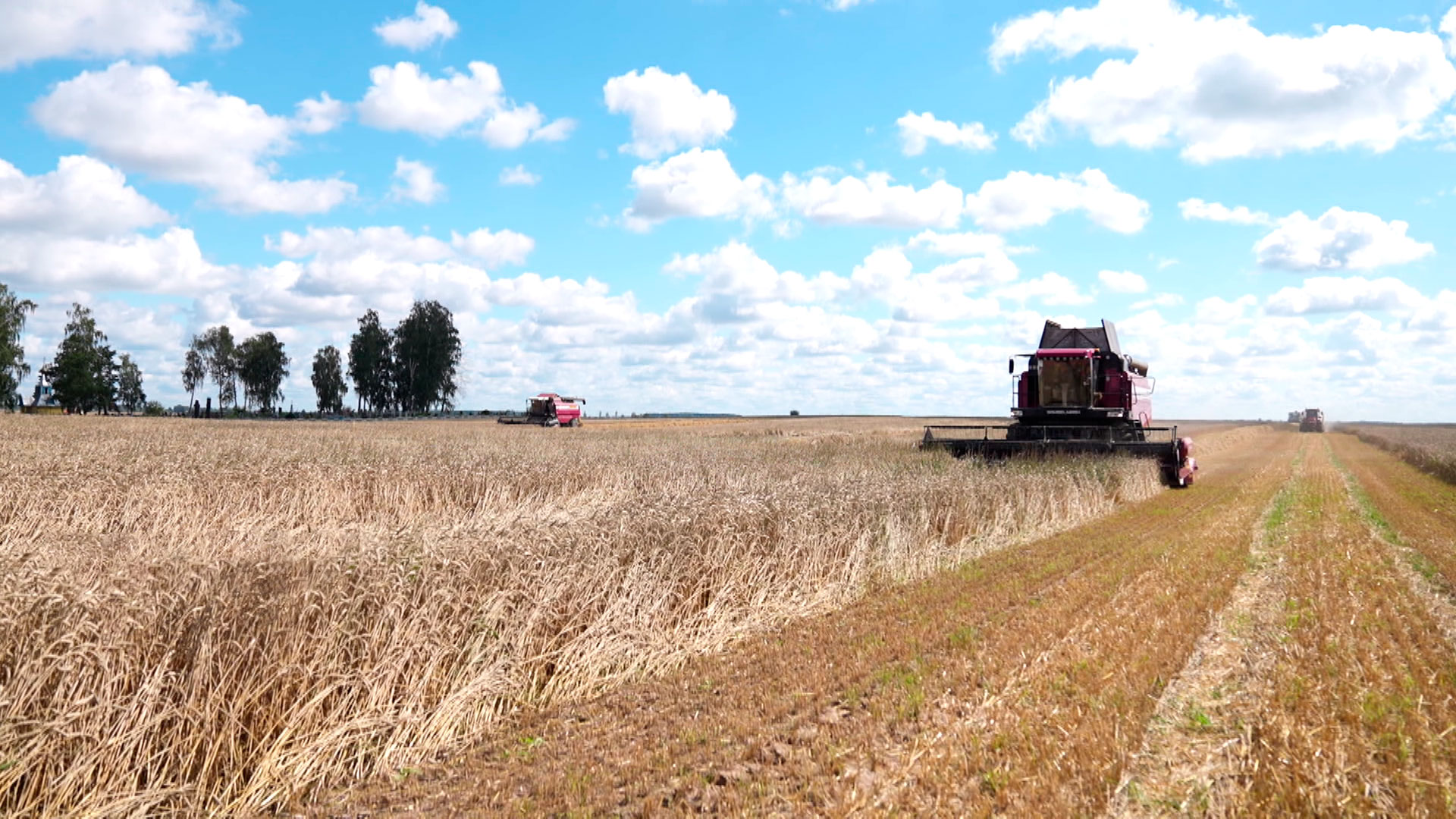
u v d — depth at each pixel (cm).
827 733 634
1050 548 1492
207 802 549
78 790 510
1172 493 2506
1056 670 764
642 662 824
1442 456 3400
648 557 941
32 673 509
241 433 3416
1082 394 2580
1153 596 1059
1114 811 519
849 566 1188
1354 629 898
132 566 629
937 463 2169
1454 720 639
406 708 636
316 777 580
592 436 4391
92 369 9956
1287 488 2655
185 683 561
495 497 1803
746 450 3052
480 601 735
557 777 577
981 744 602
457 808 540
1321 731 616
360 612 656
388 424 6341
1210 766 579
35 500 1355
